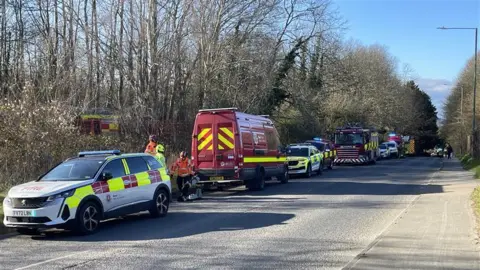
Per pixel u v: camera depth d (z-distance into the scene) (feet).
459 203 45.75
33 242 31.60
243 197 55.77
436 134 329.72
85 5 89.71
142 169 40.57
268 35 103.71
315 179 81.66
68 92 70.90
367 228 34.63
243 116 61.77
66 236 33.47
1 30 101.09
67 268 24.17
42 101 62.03
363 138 128.77
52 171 36.96
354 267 22.81
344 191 60.90
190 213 43.78
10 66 92.43
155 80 78.64
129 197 38.09
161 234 33.53
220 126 59.77
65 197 32.60
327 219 38.78
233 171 58.85
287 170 74.79
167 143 77.82
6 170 52.26
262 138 66.33
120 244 30.25
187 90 86.48
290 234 32.65
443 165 127.75
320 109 153.48
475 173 84.84
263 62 100.99
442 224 34.30
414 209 42.75
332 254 26.66
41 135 53.93
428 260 24.11
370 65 217.56
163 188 42.52
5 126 52.47
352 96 176.45
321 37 127.03
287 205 47.83
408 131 287.69
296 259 25.55
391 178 82.58
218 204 49.80
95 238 32.55
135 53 79.10
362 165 132.26
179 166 53.67
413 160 176.04
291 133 137.80
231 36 96.68
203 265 24.52
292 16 120.16
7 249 29.35
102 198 35.37
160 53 80.33
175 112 84.43
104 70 80.23
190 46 88.84
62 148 56.80
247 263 24.82
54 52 81.05
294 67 128.26
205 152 60.03
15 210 32.14
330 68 144.05
